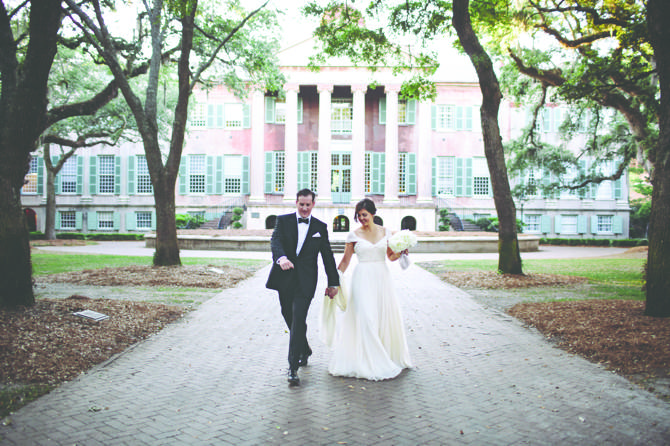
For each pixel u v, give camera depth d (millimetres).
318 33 13383
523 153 23938
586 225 35656
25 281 6504
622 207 35625
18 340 5195
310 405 3941
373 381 4574
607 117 32375
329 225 32625
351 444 3229
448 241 24000
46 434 3377
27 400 3988
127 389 4324
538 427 3510
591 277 12891
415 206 32906
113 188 35938
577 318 6918
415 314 8031
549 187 24812
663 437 3344
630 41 11969
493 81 12242
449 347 5902
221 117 35906
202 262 16094
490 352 5664
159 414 3746
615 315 6801
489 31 14430
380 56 13742
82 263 15219
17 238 6434
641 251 22719
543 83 18203
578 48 16109
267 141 35656
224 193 35875
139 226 36000
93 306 7102
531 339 6316
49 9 6594
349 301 4902
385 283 4957
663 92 6723
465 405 3951
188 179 35906
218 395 4176
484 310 8391
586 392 4254
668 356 4941
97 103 14227
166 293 9828
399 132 35750
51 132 23859
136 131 30547
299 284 4688
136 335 6281
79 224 35719
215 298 9406
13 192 6504
